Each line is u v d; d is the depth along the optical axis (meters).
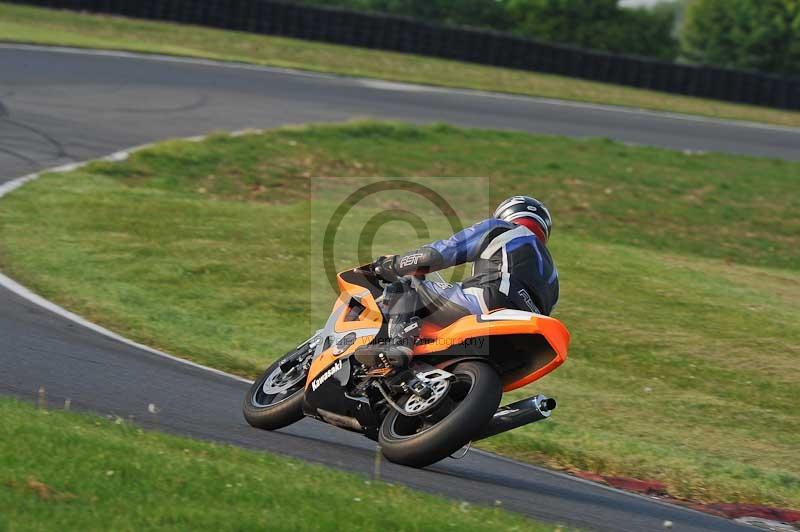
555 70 114.00
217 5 110.44
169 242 45.84
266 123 73.62
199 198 55.62
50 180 53.16
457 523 16.08
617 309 43.97
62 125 64.56
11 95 69.06
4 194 49.34
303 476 18.22
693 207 67.06
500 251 21.17
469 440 19.80
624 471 25.97
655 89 113.62
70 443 17.64
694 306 45.69
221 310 38.34
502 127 83.69
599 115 94.81
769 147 90.62
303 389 23.08
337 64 101.88
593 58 113.81
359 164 66.56
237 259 44.78
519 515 18.22
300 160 65.62
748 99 112.94
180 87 79.88
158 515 14.52
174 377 27.95
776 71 134.25
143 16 109.56
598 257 52.59
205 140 65.69
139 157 60.41
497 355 21.14
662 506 22.91
